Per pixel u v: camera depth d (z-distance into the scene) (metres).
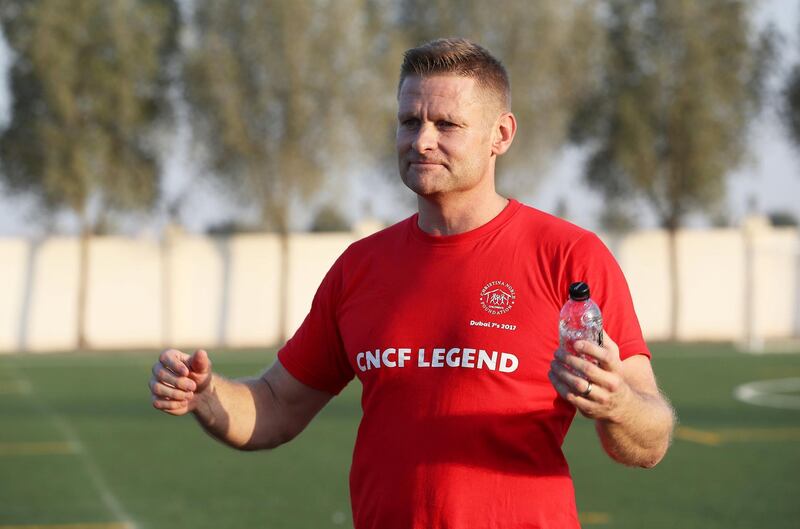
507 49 59.25
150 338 58.94
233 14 56.91
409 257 5.73
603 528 15.02
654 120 61.56
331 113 58.44
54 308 57.78
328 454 21.88
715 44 61.28
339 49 58.03
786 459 20.94
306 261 60.44
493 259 5.56
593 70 61.81
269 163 58.56
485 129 5.58
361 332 5.72
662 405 5.23
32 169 57.19
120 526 15.23
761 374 40.81
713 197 61.72
